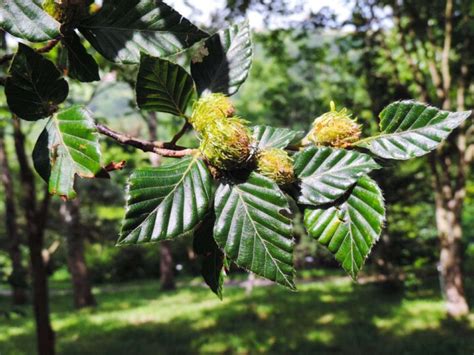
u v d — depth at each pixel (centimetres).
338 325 1162
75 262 1853
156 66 102
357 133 102
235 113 96
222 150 89
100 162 86
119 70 545
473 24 989
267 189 89
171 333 1224
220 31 111
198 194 88
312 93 1540
